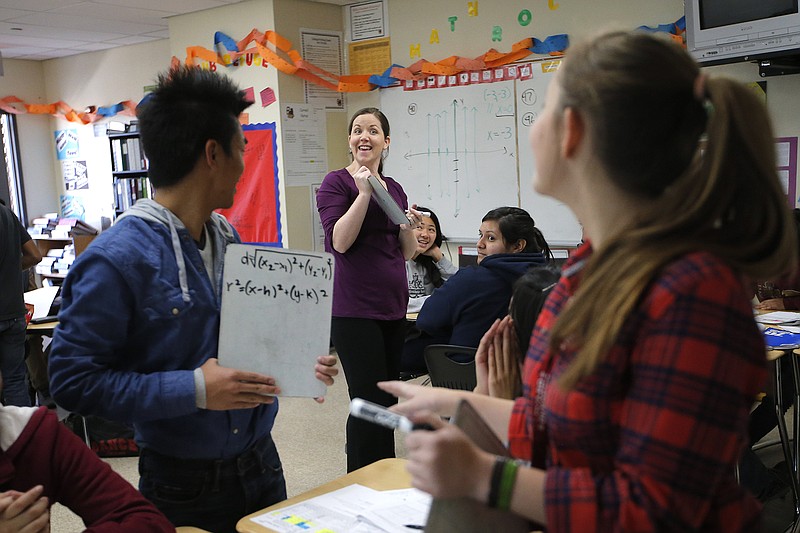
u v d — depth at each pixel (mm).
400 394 1101
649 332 679
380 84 5992
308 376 1394
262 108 5898
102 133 8016
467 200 5719
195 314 1396
